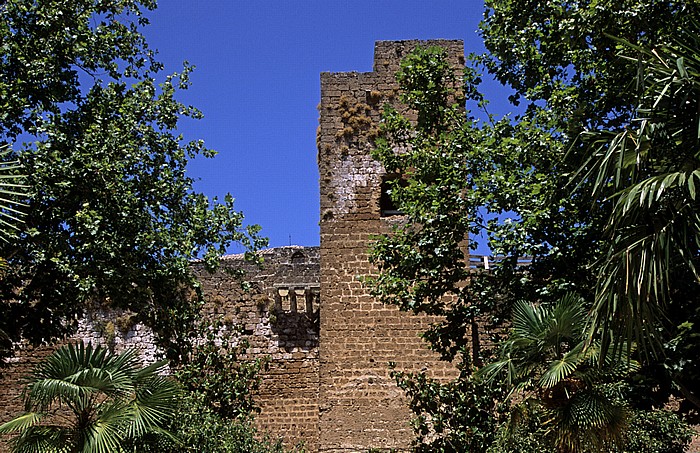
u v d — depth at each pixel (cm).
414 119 2609
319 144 2677
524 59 1919
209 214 2030
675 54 926
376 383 2409
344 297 2483
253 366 2188
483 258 2480
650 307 895
